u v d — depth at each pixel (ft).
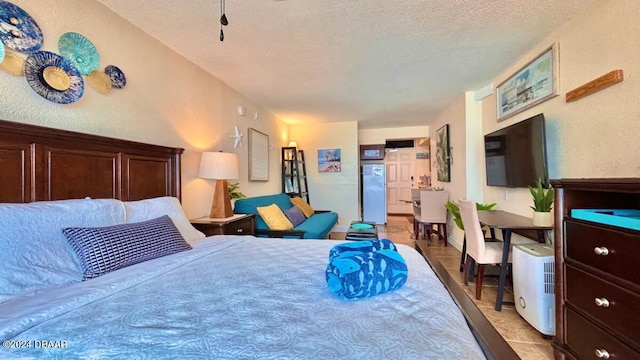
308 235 10.72
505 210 10.04
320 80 10.77
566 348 4.88
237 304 3.05
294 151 17.97
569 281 4.84
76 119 5.57
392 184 27.68
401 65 9.39
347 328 2.52
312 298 3.21
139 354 2.20
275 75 10.25
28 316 2.66
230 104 11.55
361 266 3.35
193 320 2.70
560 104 7.18
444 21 6.76
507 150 9.19
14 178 4.38
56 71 5.20
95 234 4.28
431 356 2.13
